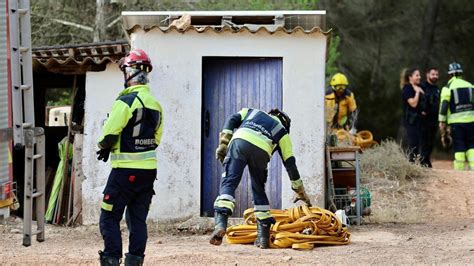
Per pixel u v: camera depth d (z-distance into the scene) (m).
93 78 19.03
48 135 22.11
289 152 15.02
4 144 11.91
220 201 14.42
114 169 12.53
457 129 26.45
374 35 42.28
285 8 29.09
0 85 11.86
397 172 22.95
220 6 28.86
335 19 41.53
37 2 29.88
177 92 18.45
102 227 12.45
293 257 14.06
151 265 13.41
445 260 13.67
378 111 44.03
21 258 14.03
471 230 17.53
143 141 12.59
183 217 18.36
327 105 24.80
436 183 22.58
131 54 12.91
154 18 19.23
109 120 12.40
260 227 15.14
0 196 11.88
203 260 13.77
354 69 42.59
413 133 26.58
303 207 15.88
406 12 42.47
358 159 18.55
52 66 19.33
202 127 18.64
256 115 15.05
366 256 14.12
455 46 44.03
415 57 42.53
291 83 18.36
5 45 11.90
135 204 12.67
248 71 18.64
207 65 18.73
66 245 15.79
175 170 18.41
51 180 21.06
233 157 14.71
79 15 30.09
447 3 43.88
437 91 26.92
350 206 18.45
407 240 16.09
